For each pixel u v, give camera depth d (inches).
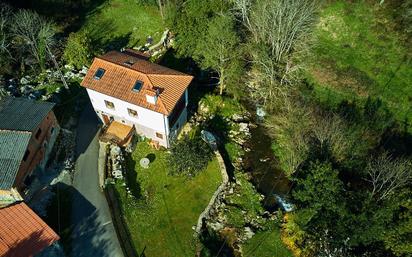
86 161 2028.8
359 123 2233.0
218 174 1999.3
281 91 2290.8
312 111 2165.4
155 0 2856.8
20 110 1919.3
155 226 1818.4
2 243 1569.9
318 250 1696.6
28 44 2425.0
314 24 2522.1
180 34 2304.4
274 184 2046.0
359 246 1692.9
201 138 2105.1
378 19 2588.6
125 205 1871.3
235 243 1802.4
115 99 1959.9
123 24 2837.1
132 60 2089.1
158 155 2081.7
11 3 2559.1
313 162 1819.6
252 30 2348.7
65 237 1755.7
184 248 1750.7
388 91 2330.2
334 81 2415.1
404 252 1544.0
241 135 2253.9
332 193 1669.5
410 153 2127.2
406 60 2406.5
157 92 1894.7
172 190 1945.1
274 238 1802.4
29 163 1830.7
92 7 2962.6
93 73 1991.9
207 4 2298.2
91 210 1846.7
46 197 1871.3
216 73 2522.1
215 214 1887.3
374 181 1675.7
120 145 2059.5
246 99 2436.0
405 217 1540.4
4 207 1695.4
